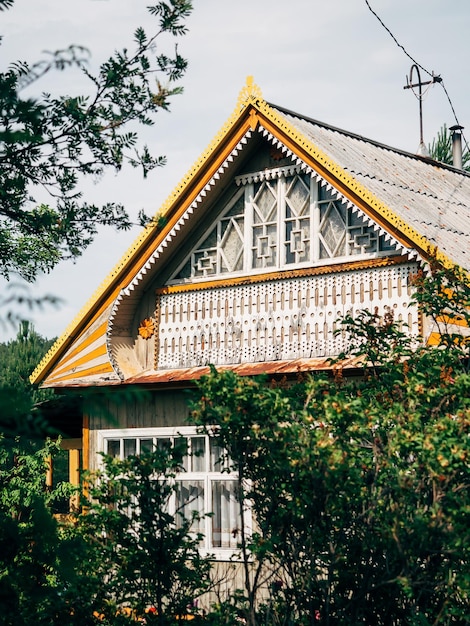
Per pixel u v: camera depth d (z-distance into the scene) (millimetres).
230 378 9484
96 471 10461
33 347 28312
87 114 9445
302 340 16250
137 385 17125
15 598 8211
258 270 16906
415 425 9258
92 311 18000
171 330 17797
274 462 9445
